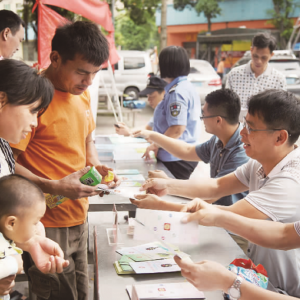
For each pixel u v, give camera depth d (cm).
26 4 770
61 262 142
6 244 138
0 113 138
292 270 181
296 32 2052
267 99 169
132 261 167
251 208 171
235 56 1727
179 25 2481
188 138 352
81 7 488
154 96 401
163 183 222
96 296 161
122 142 378
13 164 163
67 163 200
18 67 138
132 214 275
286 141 172
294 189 170
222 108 243
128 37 2683
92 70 188
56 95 194
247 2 2258
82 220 214
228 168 251
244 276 145
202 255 178
